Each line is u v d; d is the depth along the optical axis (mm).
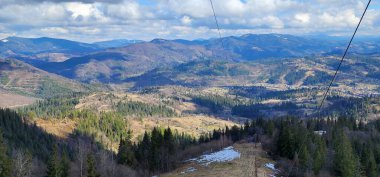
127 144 151125
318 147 128125
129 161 145250
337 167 120938
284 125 156750
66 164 110500
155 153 146875
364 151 130375
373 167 125875
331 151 138500
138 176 134625
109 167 125562
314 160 118438
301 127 159750
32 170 116375
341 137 141875
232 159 130875
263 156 135500
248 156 133875
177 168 136000
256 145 157625
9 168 95062
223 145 174250
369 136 177250
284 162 123438
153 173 140000
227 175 107062
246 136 189125
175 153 154625
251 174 105562
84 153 137250
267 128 181000
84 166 118562
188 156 160375
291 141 130125
